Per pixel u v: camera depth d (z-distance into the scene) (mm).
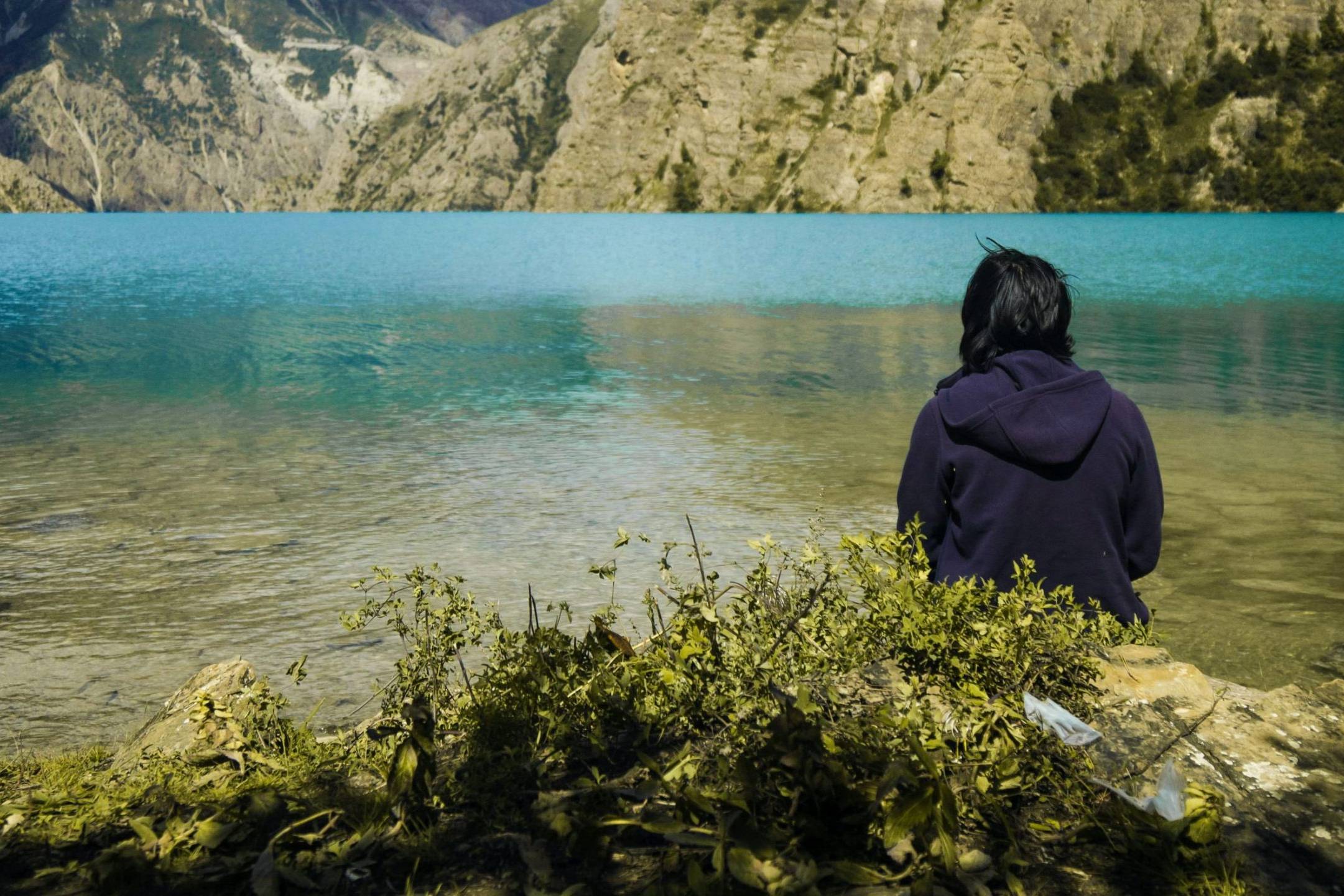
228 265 49188
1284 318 22578
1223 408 12172
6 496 8516
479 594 6102
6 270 45906
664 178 180000
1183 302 26375
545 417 12086
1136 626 2785
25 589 6273
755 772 1928
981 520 2814
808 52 179625
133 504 8242
